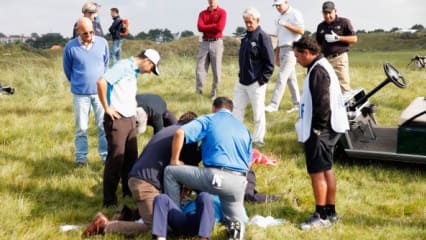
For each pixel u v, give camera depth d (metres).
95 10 8.01
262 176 6.95
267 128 9.16
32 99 12.15
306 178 7.02
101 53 7.21
